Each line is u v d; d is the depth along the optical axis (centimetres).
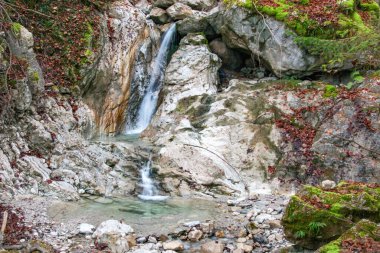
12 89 823
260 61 1112
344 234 497
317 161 859
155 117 1080
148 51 1188
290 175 870
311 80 1036
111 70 1077
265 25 1057
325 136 863
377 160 816
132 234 654
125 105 1118
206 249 606
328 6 1043
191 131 966
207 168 871
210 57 1127
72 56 1003
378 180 808
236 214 743
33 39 945
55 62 993
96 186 837
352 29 977
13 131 823
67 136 909
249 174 880
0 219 639
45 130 873
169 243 625
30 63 888
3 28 855
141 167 904
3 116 812
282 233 655
